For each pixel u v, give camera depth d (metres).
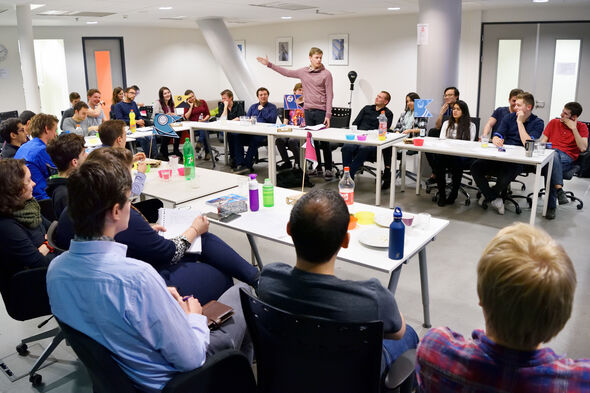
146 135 6.16
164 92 8.14
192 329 1.43
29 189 2.20
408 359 1.48
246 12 7.98
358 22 9.21
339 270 3.44
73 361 2.41
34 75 7.31
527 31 7.78
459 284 3.21
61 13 7.89
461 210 4.79
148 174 3.61
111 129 3.12
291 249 3.84
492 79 8.23
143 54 11.14
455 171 4.91
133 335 1.28
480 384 0.96
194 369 1.38
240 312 1.90
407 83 8.85
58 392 2.18
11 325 2.76
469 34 8.18
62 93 11.95
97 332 1.28
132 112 6.76
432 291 3.12
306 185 5.81
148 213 2.75
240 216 2.64
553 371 0.90
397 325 1.41
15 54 10.18
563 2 6.86
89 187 1.22
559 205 4.90
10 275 2.13
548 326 0.88
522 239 0.94
